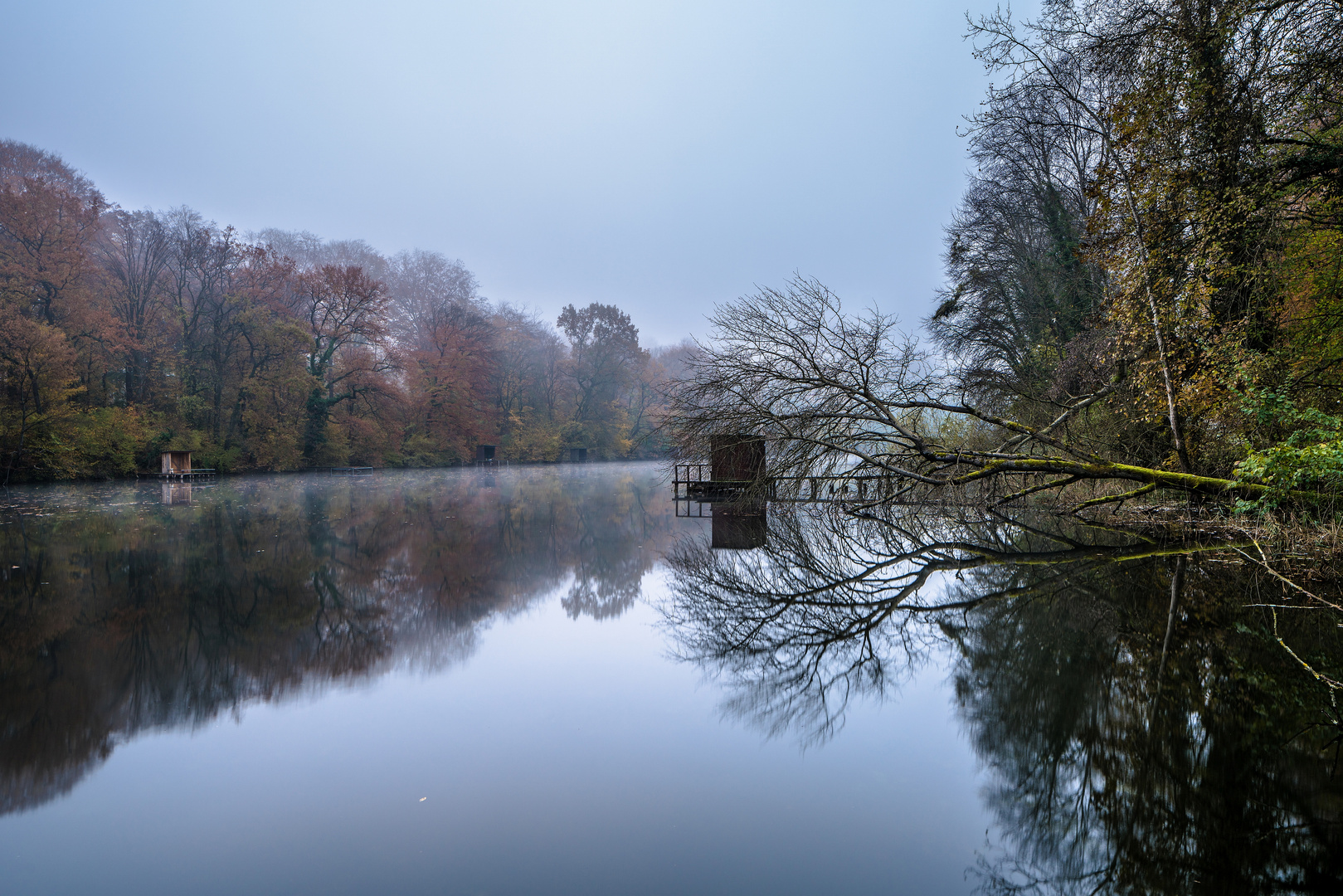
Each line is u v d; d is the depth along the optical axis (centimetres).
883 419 1207
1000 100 1167
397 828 267
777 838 258
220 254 3372
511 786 303
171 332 3216
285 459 3444
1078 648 470
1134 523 1051
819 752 334
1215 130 780
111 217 3188
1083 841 254
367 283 3847
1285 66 750
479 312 5703
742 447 1445
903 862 243
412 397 4619
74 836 262
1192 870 234
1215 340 841
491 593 689
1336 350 886
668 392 1467
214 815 279
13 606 638
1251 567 708
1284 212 808
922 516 1245
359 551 964
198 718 380
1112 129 944
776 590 688
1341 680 405
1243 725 347
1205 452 1002
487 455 5047
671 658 485
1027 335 2034
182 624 575
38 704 400
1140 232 859
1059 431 1287
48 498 1950
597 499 1939
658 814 278
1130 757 317
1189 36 778
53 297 2756
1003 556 822
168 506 1689
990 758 323
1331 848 246
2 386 2545
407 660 485
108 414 2772
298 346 3512
